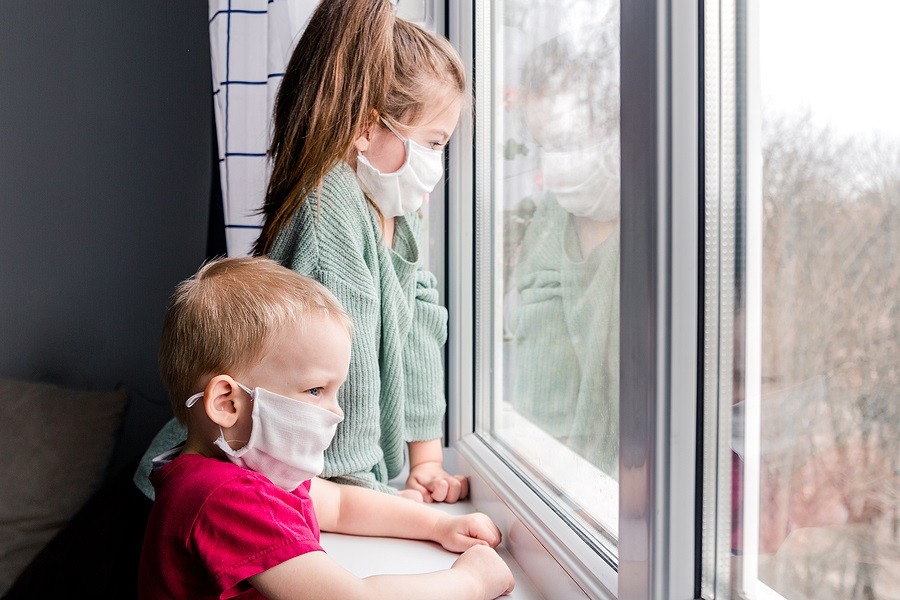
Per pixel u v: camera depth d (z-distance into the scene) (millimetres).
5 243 1847
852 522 515
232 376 789
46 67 1833
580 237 897
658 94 612
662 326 626
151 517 778
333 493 997
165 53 1876
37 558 1490
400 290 1123
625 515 683
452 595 781
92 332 1895
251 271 836
